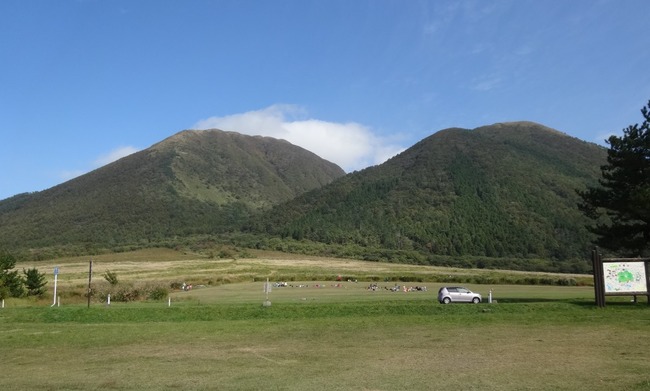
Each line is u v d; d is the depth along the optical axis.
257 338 22.52
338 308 32.62
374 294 54.28
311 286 74.19
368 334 23.02
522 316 28.00
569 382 13.08
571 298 40.31
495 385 12.93
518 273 105.38
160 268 101.38
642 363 15.31
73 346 21.20
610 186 37.88
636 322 24.59
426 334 22.59
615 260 31.14
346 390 12.67
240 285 76.06
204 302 42.53
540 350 17.86
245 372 15.23
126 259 129.38
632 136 36.44
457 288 40.81
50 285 62.72
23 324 29.36
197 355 18.45
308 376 14.45
